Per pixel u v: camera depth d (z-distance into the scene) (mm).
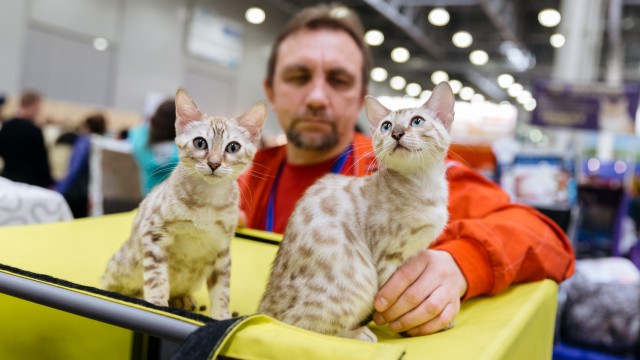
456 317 1038
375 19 12500
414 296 937
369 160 1927
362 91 2211
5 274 912
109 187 3305
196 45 10648
